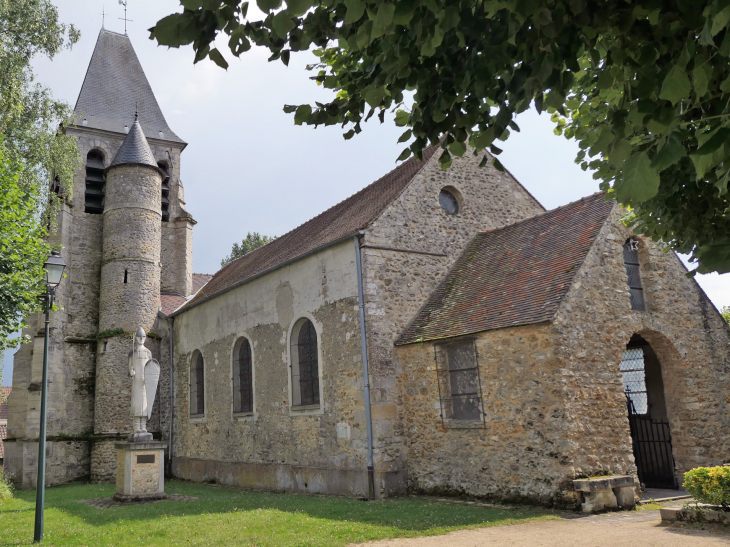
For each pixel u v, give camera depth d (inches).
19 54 768.3
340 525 385.1
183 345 928.3
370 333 558.3
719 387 531.2
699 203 222.5
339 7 152.0
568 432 425.7
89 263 1029.2
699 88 113.5
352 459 557.6
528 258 546.6
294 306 660.7
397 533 357.1
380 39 165.3
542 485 435.2
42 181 820.0
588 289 470.9
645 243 529.0
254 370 723.4
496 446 473.1
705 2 120.0
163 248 1144.2
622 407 459.8
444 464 517.3
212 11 128.5
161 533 389.1
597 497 410.6
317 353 622.8
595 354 458.3
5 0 727.1
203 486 759.1
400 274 592.4
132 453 583.5
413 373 553.9
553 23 124.3
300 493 615.5
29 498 690.8
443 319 550.0
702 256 126.6
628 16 127.0
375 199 681.0
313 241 698.2
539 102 137.9
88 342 978.7
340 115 193.6
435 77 160.2
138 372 616.1
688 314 532.4
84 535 396.5
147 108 1226.6
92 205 1061.1
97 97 1164.5
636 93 130.4
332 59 236.4
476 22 140.1
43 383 420.2
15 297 544.4
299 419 634.2
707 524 338.6
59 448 901.2
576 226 532.4
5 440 932.0
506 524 377.1
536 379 449.4
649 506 428.5
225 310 807.1
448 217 646.5
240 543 346.9
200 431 839.1
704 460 501.0
